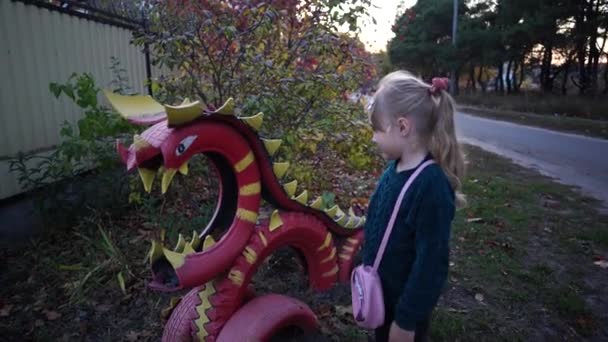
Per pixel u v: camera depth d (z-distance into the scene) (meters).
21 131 4.68
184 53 3.48
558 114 18.00
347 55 3.95
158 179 3.81
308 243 2.19
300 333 2.12
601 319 2.91
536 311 2.97
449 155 1.68
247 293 2.08
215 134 1.72
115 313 2.81
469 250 3.87
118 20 6.39
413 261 1.68
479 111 21.11
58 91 3.85
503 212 4.90
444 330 2.70
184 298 2.14
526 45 23.86
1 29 4.41
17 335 2.61
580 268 3.60
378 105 1.74
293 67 3.76
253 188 1.90
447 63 29.45
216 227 2.06
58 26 5.20
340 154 4.16
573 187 6.24
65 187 3.85
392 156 1.76
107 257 3.32
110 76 6.24
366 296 1.70
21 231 3.92
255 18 3.43
